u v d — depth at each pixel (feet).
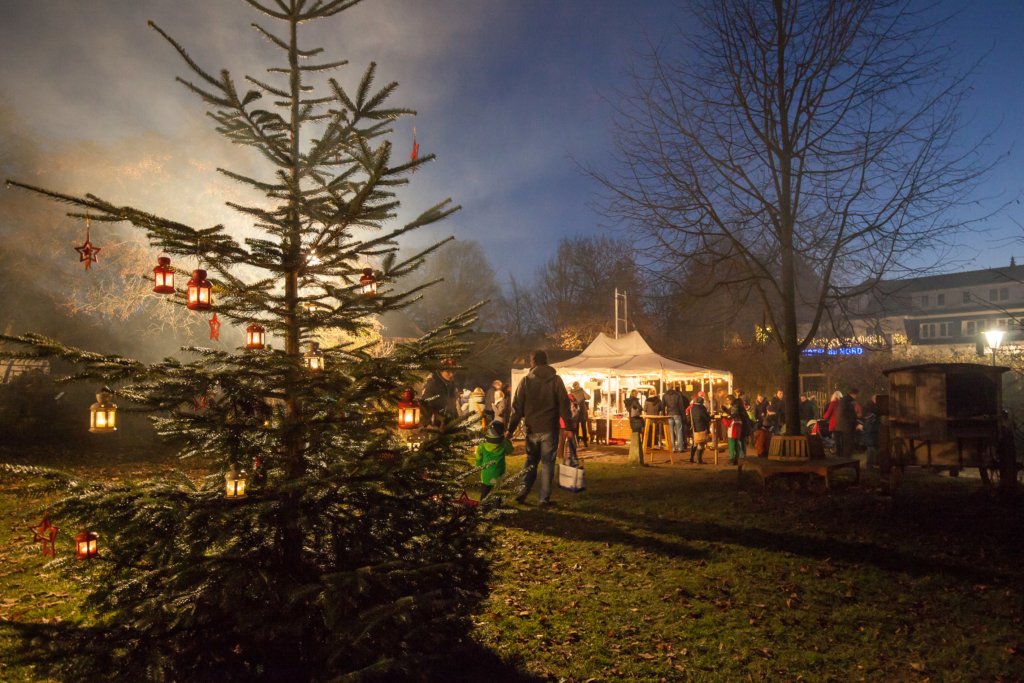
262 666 9.69
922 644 14.79
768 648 14.34
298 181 10.52
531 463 28.12
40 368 51.21
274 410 10.31
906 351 92.79
